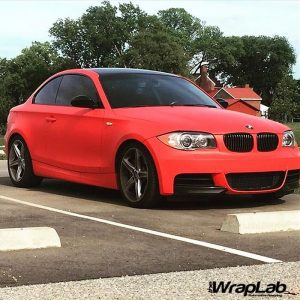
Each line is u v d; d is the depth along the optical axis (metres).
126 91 7.38
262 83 132.00
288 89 84.12
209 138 6.30
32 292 3.49
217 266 4.12
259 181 6.53
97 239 4.95
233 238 5.06
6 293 3.47
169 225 5.60
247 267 4.08
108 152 6.91
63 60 100.31
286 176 6.74
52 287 3.60
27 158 8.23
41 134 7.98
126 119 6.78
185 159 6.20
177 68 87.25
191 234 5.20
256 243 4.88
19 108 8.69
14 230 4.63
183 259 4.31
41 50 101.25
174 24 117.44
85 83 7.74
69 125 7.52
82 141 7.29
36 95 8.60
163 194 6.30
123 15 101.44
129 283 3.69
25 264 4.14
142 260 4.27
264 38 131.50
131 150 6.62
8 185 8.72
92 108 7.28
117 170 6.86
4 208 6.53
